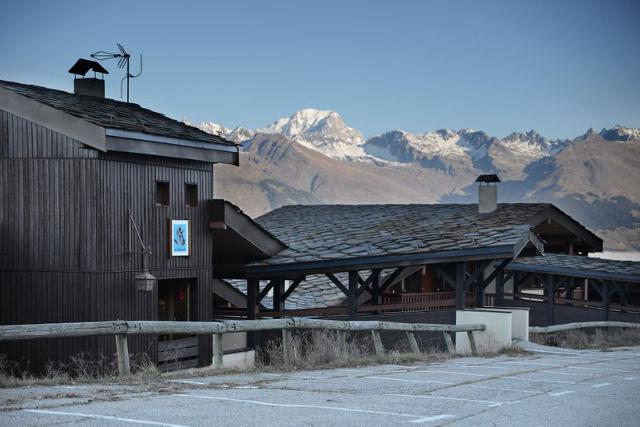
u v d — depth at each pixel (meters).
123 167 19.69
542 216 34.75
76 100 21.83
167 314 21.72
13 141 19.77
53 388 11.00
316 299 30.27
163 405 9.56
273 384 12.37
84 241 19.09
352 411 9.62
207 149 21.75
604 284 35.72
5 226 19.83
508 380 14.16
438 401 10.88
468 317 24.64
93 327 12.32
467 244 24.69
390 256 25.05
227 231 23.52
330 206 35.28
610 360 20.89
